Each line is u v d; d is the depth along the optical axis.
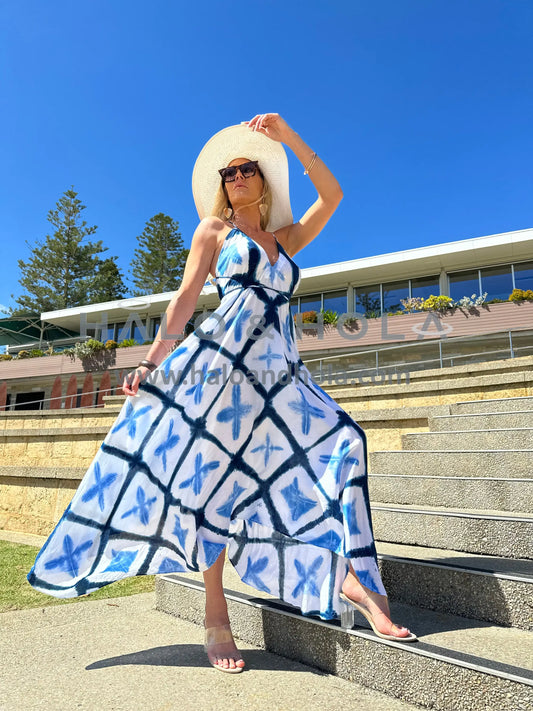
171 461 1.64
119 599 2.38
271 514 1.66
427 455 3.01
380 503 2.77
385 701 1.31
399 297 16.78
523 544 1.84
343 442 1.66
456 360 13.21
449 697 1.23
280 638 1.66
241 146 2.16
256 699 1.29
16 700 1.29
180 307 1.78
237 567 1.77
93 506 1.61
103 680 1.42
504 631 1.51
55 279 34.19
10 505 5.46
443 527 2.08
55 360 19.17
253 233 1.92
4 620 2.04
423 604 1.77
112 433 1.68
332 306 17.70
